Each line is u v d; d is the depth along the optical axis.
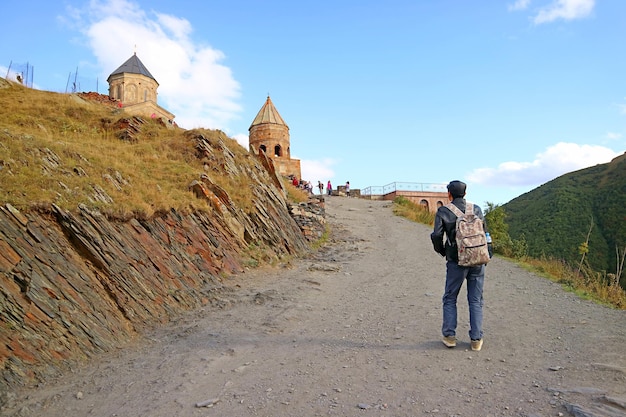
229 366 5.56
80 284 6.96
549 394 4.06
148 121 19.73
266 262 13.08
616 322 6.60
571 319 6.89
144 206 9.89
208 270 10.48
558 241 42.25
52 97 20.39
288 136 50.84
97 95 28.38
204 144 16.55
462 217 5.60
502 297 8.84
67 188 8.74
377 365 5.23
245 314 8.25
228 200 13.81
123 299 7.49
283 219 16.86
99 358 6.12
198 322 7.77
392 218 28.58
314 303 9.19
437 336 6.31
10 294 5.87
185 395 4.71
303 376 5.02
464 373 4.79
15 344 5.42
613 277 9.51
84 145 13.38
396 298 9.31
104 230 8.29
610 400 3.76
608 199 46.25
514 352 5.39
